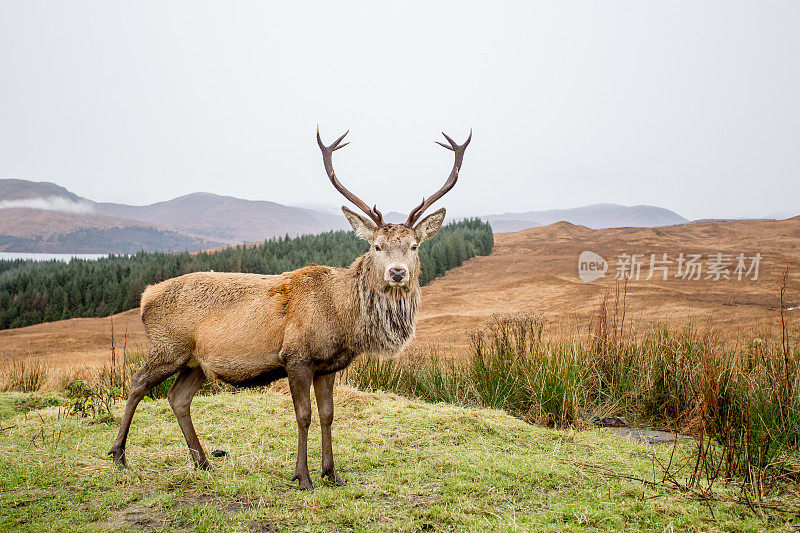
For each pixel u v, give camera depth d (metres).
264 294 4.50
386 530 3.43
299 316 4.31
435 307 30.72
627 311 19.09
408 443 5.23
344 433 5.48
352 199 4.87
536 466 4.50
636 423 6.59
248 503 3.81
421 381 7.94
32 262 83.88
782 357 6.21
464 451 4.96
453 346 12.80
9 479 4.12
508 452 5.01
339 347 4.38
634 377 7.18
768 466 4.27
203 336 4.50
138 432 5.48
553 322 14.48
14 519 3.48
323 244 57.00
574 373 6.88
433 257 47.97
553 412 6.45
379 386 7.92
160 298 4.64
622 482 4.20
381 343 4.50
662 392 6.85
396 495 4.00
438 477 4.36
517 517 3.61
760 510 3.67
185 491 4.00
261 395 7.16
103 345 29.83
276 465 4.55
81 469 4.33
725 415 5.57
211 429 5.64
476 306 29.06
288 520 3.54
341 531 3.43
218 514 3.57
